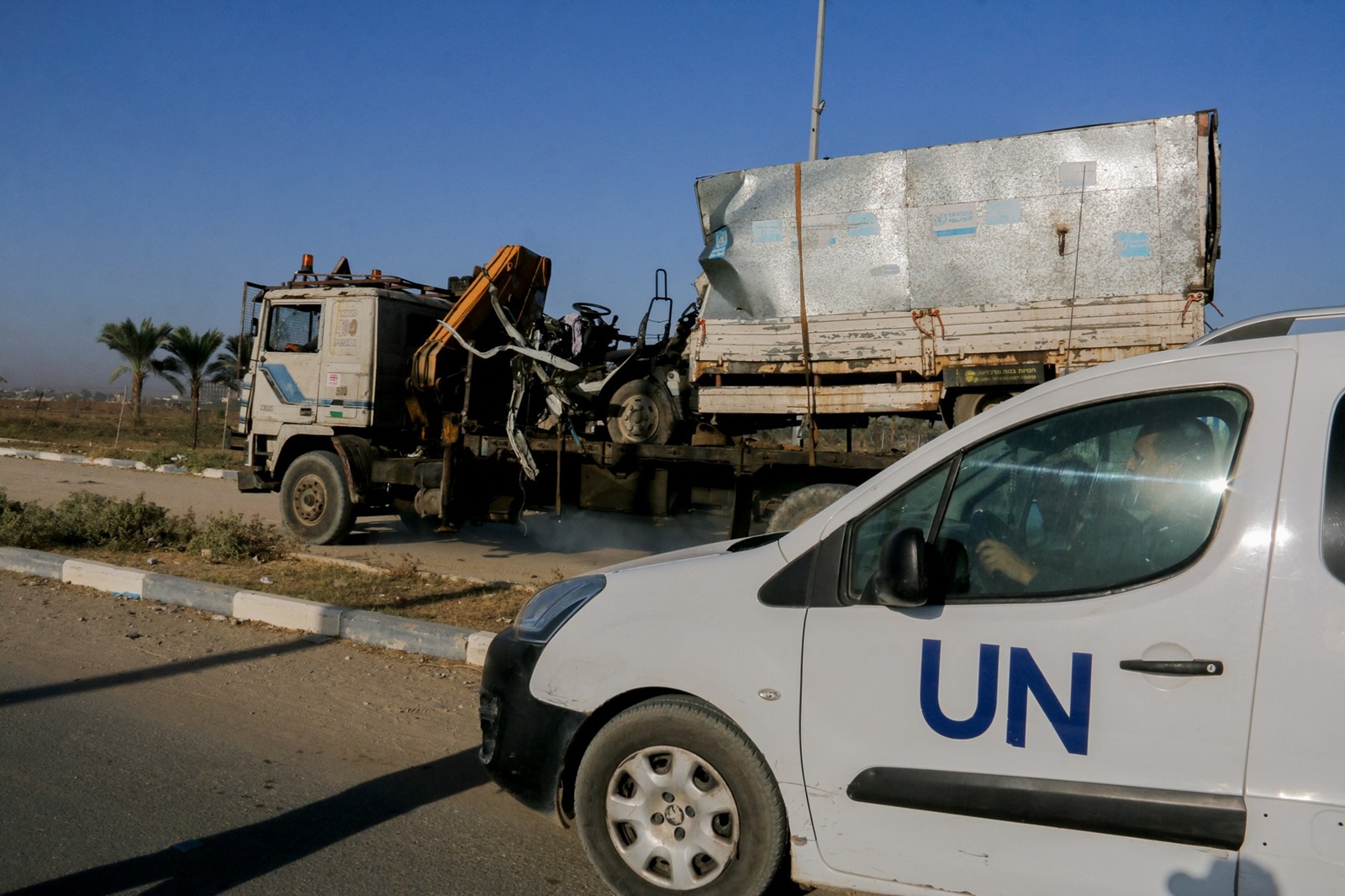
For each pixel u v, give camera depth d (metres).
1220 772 2.47
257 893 3.32
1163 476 2.71
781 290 8.25
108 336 32.38
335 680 5.89
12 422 38.28
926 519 3.02
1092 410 2.86
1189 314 7.31
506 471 10.50
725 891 3.06
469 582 8.65
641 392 9.87
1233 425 2.63
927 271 7.89
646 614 3.30
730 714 3.07
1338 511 2.45
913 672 2.85
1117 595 2.66
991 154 7.77
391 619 6.72
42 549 9.66
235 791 4.21
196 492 16.47
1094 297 7.51
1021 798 2.67
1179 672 2.53
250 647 6.55
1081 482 2.83
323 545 11.02
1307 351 2.61
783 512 8.39
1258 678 2.45
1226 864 2.46
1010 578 2.85
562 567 10.02
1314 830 2.37
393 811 4.07
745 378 8.51
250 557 9.59
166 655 6.30
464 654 6.33
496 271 10.85
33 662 6.01
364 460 10.81
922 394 7.97
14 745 4.63
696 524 10.10
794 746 2.99
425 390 10.81
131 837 3.72
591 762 3.29
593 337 10.47
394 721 5.21
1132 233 7.44
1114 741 2.59
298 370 11.27
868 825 2.89
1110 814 2.56
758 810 3.03
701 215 8.62
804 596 3.07
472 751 4.82
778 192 8.30
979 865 2.76
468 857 3.67
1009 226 7.71
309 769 4.51
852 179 8.11
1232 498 2.56
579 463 10.08
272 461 11.41
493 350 10.35
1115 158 7.50
